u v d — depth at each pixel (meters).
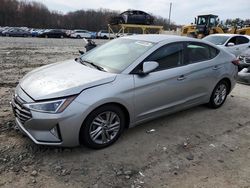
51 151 3.86
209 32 24.52
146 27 33.75
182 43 4.90
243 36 12.59
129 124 4.23
